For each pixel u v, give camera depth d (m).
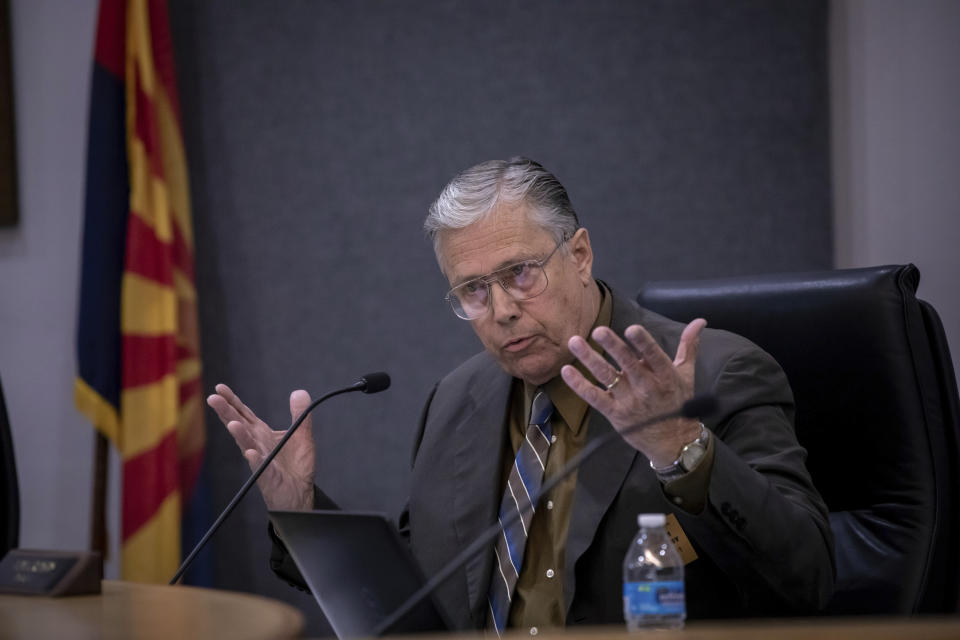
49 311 12.18
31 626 3.45
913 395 5.86
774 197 11.37
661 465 4.67
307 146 12.12
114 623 3.49
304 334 12.03
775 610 5.32
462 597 5.98
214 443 11.96
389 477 11.77
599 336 4.41
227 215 12.17
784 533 4.83
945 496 5.81
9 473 6.68
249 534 11.84
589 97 11.66
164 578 10.97
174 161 11.66
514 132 11.77
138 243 11.20
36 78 12.27
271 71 12.17
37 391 12.16
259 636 3.16
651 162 11.55
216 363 12.11
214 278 12.15
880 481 5.93
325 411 11.95
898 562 5.73
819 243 11.31
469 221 5.87
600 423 5.82
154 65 11.61
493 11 11.84
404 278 11.91
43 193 12.23
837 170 11.24
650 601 3.95
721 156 11.45
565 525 5.76
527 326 5.82
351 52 12.08
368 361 11.93
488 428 6.38
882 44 10.74
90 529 11.83
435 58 11.94
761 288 6.46
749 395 5.59
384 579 4.39
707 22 11.52
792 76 11.36
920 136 10.43
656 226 11.52
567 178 11.65
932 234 10.29
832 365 6.09
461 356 11.77
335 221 12.05
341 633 4.88
